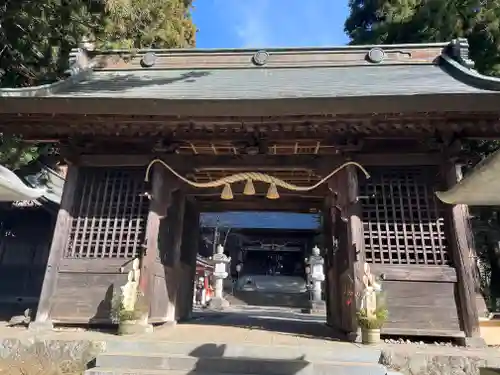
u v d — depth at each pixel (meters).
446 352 5.14
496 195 3.84
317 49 8.73
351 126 6.44
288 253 35.16
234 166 7.39
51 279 6.72
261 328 7.73
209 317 10.77
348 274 6.75
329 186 7.05
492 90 6.32
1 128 7.01
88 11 7.57
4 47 8.67
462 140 6.70
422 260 6.48
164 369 4.77
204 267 20.78
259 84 7.55
